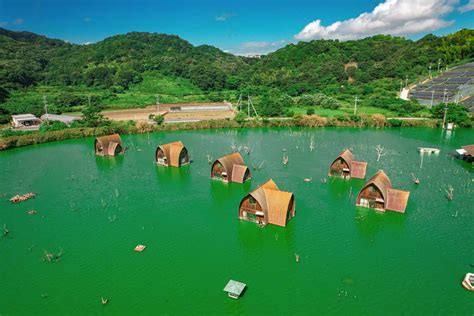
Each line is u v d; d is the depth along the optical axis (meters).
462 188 67.56
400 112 145.25
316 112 156.00
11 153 98.81
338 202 61.94
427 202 61.41
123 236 51.19
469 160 84.75
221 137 117.44
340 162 74.00
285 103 174.62
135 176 77.50
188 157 87.62
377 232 51.66
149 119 145.50
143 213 58.72
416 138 111.25
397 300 37.53
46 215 58.16
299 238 50.25
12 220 56.38
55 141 113.69
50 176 77.94
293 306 36.81
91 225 54.62
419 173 76.44
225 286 39.62
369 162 84.94
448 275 41.56
